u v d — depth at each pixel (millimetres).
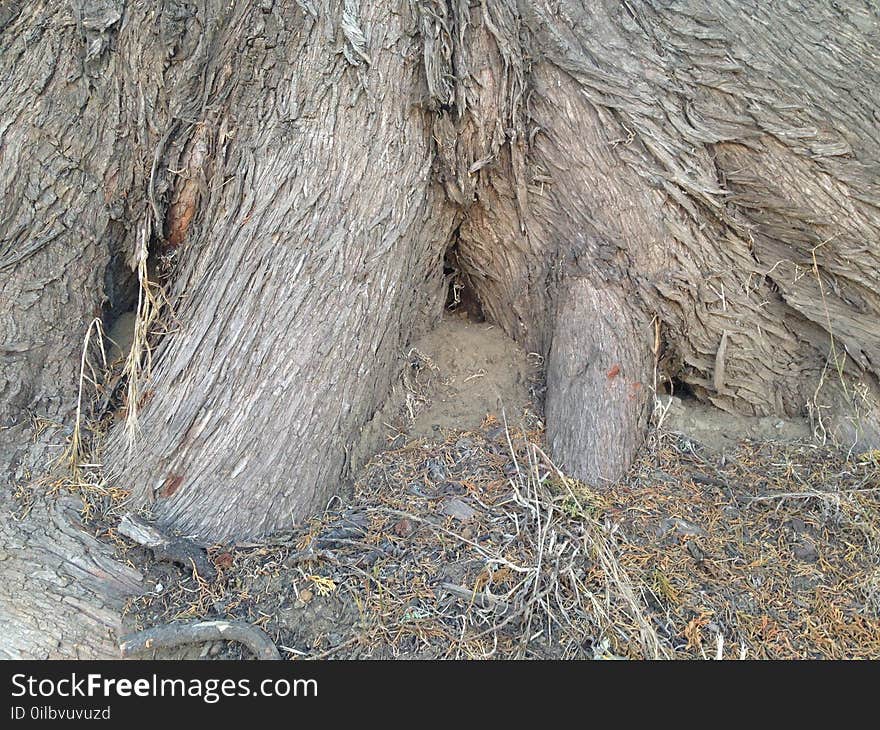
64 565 2754
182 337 3299
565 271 3801
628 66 3604
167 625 2643
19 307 3188
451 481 3359
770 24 3623
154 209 3539
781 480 3410
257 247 3316
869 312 3623
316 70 3443
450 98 3490
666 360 3807
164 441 3113
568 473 3377
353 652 2693
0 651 2547
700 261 3639
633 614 2766
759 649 2717
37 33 3420
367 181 3426
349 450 3377
